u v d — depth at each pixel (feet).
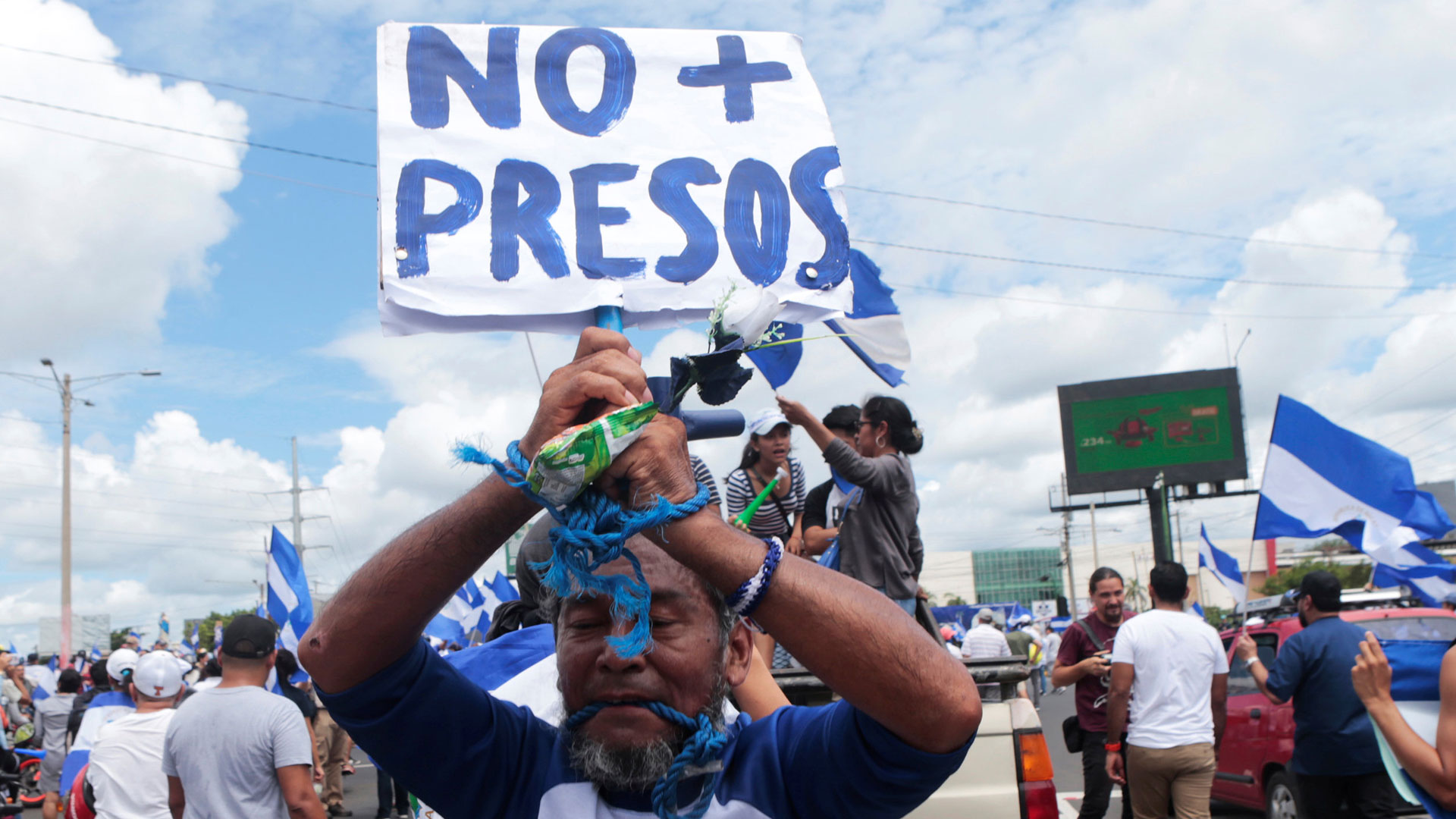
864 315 10.84
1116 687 17.54
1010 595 420.77
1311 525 20.11
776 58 6.53
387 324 5.78
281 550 25.84
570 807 4.99
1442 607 26.20
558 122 6.17
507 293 5.85
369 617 4.59
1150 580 18.15
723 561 4.33
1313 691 17.13
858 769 4.82
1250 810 25.40
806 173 6.33
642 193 6.12
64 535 84.94
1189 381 110.32
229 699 12.97
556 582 4.36
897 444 13.79
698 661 4.93
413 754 5.00
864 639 4.30
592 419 4.43
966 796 11.09
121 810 14.12
